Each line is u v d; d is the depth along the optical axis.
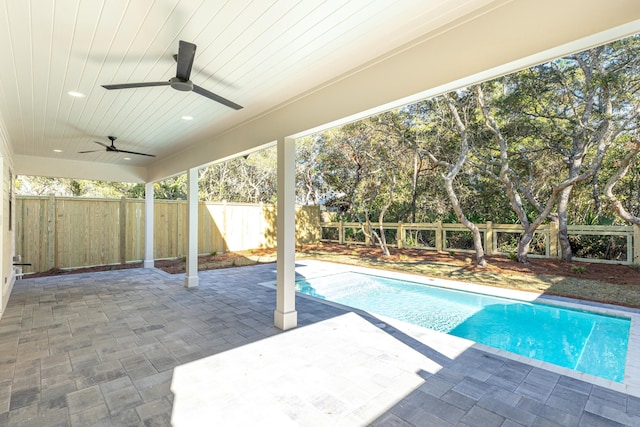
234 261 9.25
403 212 11.18
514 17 2.01
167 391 2.52
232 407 2.30
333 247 12.16
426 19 2.25
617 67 6.30
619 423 2.13
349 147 10.16
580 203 8.17
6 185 5.03
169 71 3.03
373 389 2.55
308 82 3.29
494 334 4.46
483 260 7.58
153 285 6.36
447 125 8.30
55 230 7.58
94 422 2.13
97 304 5.01
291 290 3.99
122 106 3.93
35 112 4.14
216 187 14.92
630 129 6.70
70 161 7.39
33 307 4.84
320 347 3.37
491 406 2.32
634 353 3.22
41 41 2.47
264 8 2.08
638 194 7.31
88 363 3.01
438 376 2.76
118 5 2.03
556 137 7.70
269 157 14.52
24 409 2.27
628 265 6.76
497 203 9.26
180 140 5.63
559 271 6.76
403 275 7.28
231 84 3.33
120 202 8.52
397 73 2.62
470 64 2.19
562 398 2.42
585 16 1.76
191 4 2.03
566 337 4.28
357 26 2.32
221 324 4.09
